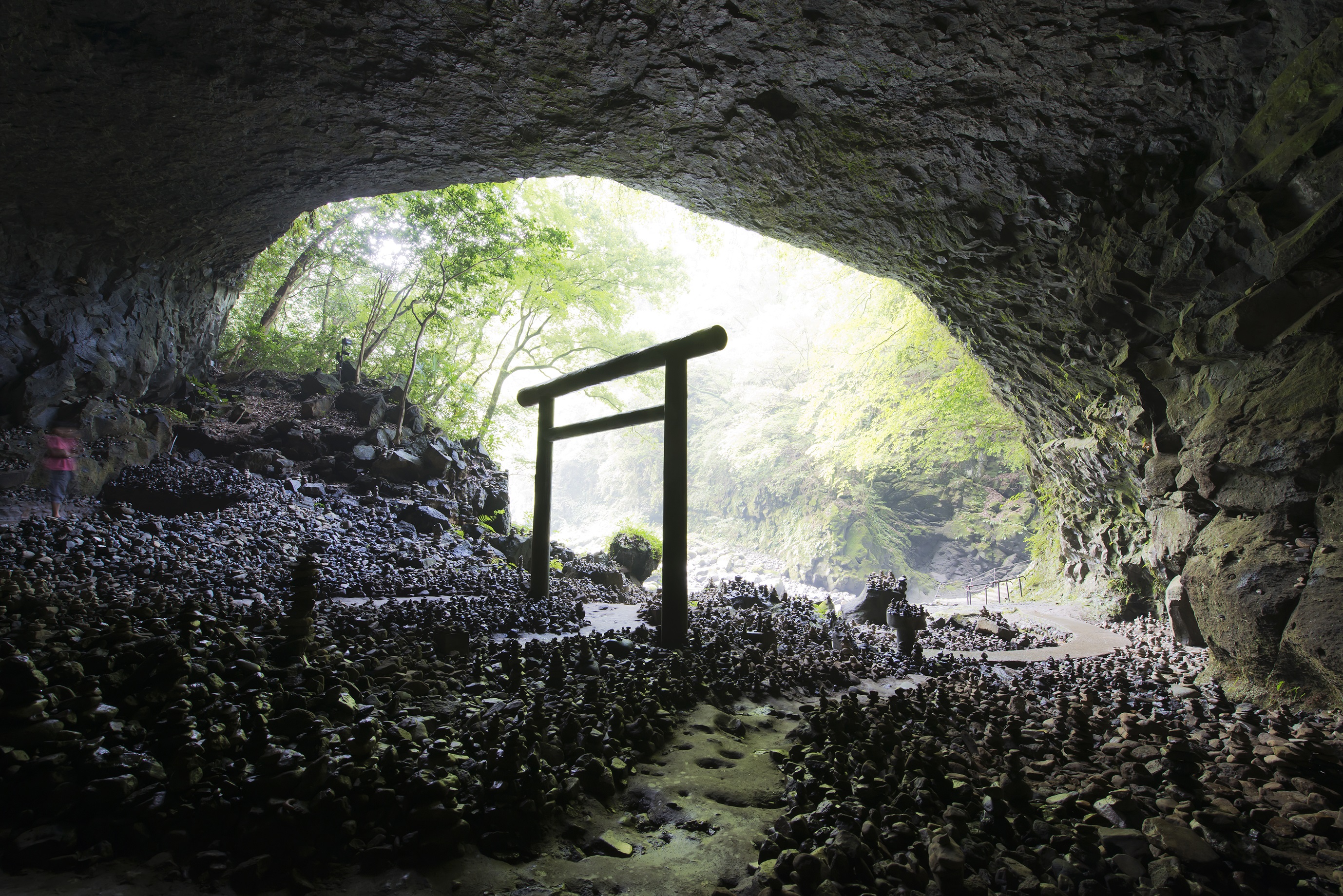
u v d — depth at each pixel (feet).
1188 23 15.70
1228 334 16.12
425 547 34.40
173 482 34.01
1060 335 26.43
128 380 37.37
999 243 24.43
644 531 48.93
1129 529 31.24
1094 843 7.09
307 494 38.09
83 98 21.98
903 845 6.80
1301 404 13.94
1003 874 6.32
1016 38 17.44
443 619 18.21
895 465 89.40
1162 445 22.57
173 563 22.68
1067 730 11.46
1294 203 14.70
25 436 30.45
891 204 25.70
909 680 16.99
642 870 6.53
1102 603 33.96
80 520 27.63
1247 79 16.22
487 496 47.78
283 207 32.30
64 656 8.29
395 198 48.78
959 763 9.26
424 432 50.96
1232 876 6.68
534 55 20.47
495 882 6.05
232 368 56.95
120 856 5.73
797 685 14.88
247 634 11.34
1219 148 17.56
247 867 5.55
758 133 23.85
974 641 26.16
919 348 55.93
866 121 21.71
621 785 8.53
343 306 69.41
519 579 29.50
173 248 34.91
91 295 33.35
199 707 7.84
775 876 6.18
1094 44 17.02
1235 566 14.90
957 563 110.11
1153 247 19.20
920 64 18.97
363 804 6.55
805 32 18.74
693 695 12.51
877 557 110.63
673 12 18.62
